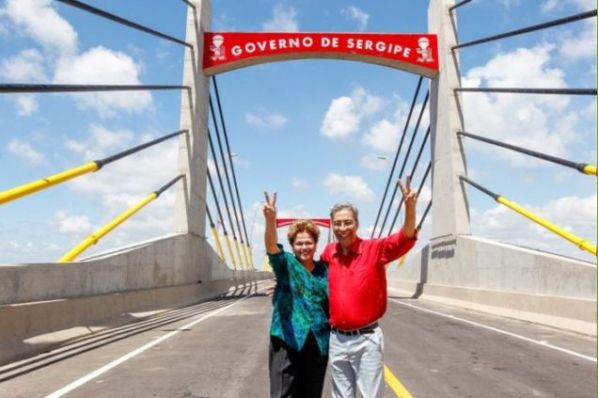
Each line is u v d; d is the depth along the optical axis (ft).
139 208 65.67
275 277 12.85
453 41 97.25
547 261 53.42
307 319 12.42
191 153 89.92
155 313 57.72
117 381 23.18
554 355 31.22
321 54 99.71
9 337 29.53
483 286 72.69
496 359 29.60
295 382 12.46
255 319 52.70
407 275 121.70
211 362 28.07
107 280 49.11
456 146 91.61
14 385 22.39
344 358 12.10
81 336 37.42
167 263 72.43
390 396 20.68
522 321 53.31
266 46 99.66
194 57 94.94
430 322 51.49
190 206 87.81
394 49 99.66
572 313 45.21
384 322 50.67
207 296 95.86
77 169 49.88
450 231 89.76
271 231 12.32
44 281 36.04
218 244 127.03
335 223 12.07
